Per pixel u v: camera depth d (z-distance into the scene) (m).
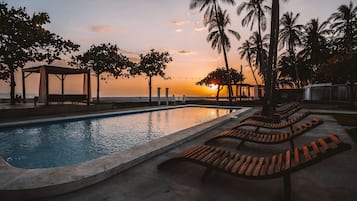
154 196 2.29
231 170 2.48
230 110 16.88
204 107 19.64
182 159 2.90
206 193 2.37
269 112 9.91
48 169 2.78
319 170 3.07
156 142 4.43
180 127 9.02
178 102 24.25
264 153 4.12
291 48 31.61
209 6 20.91
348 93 20.59
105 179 2.73
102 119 10.61
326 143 2.30
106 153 5.26
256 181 2.71
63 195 2.31
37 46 12.45
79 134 7.45
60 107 10.89
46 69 11.84
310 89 24.42
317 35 30.73
